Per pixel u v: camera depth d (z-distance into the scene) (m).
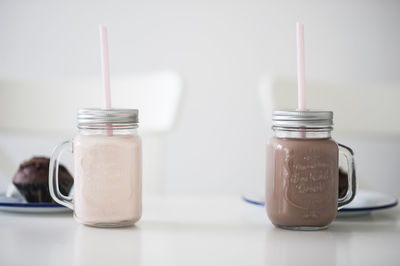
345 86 1.69
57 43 2.20
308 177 0.66
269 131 2.22
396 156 2.23
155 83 1.62
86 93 1.69
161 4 2.20
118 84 1.66
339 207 0.71
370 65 2.21
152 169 1.55
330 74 2.21
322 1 2.20
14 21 2.18
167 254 0.55
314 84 1.67
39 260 0.52
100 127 0.67
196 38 2.21
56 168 0.73
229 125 2.23
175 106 1.54
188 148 2.24
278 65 2.21
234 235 0.65
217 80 2.21
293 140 0.67
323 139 0.67
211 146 2.24
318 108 1.67
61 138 2.17
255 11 2.20
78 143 0.68
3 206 0.78
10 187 0.87
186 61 2.21
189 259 0.53
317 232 0.67
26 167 0.85
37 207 0.77
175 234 0.65
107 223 0.68
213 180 2.24
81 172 0.68
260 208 0.87
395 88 1.71
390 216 0.82
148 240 0.62
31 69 2.20
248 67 2.21
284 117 0.66
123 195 0.68
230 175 2.24
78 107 1.69
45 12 2.19
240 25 2.20
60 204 0.77
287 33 2.21
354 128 1.70
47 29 2.19
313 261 0.53
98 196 0.67
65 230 0.67
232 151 2.23
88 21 2.20
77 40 2.20
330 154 0.67
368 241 0.63
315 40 2.21
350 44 2.20
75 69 2.21
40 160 0.87
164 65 2.21
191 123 2.23
